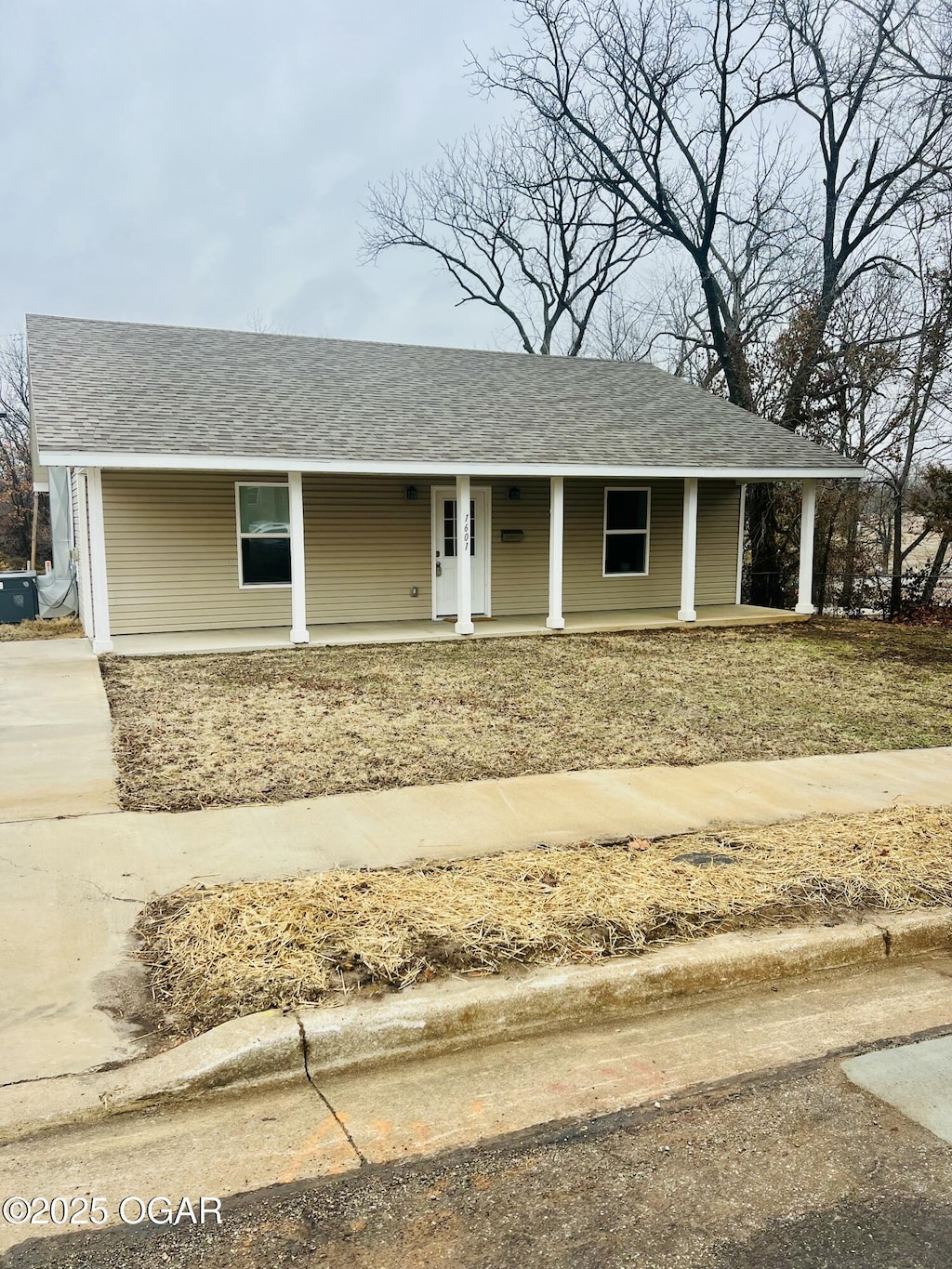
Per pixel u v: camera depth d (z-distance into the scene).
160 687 8.78
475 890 3.90
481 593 14.29
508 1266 2.03
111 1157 2.40
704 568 16.08
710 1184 2.33
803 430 19.06
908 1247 2.12
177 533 12.23
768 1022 3.27
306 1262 2.03
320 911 3.62
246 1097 2.73
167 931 3.53
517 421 13.33
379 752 6.48
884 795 5.70
